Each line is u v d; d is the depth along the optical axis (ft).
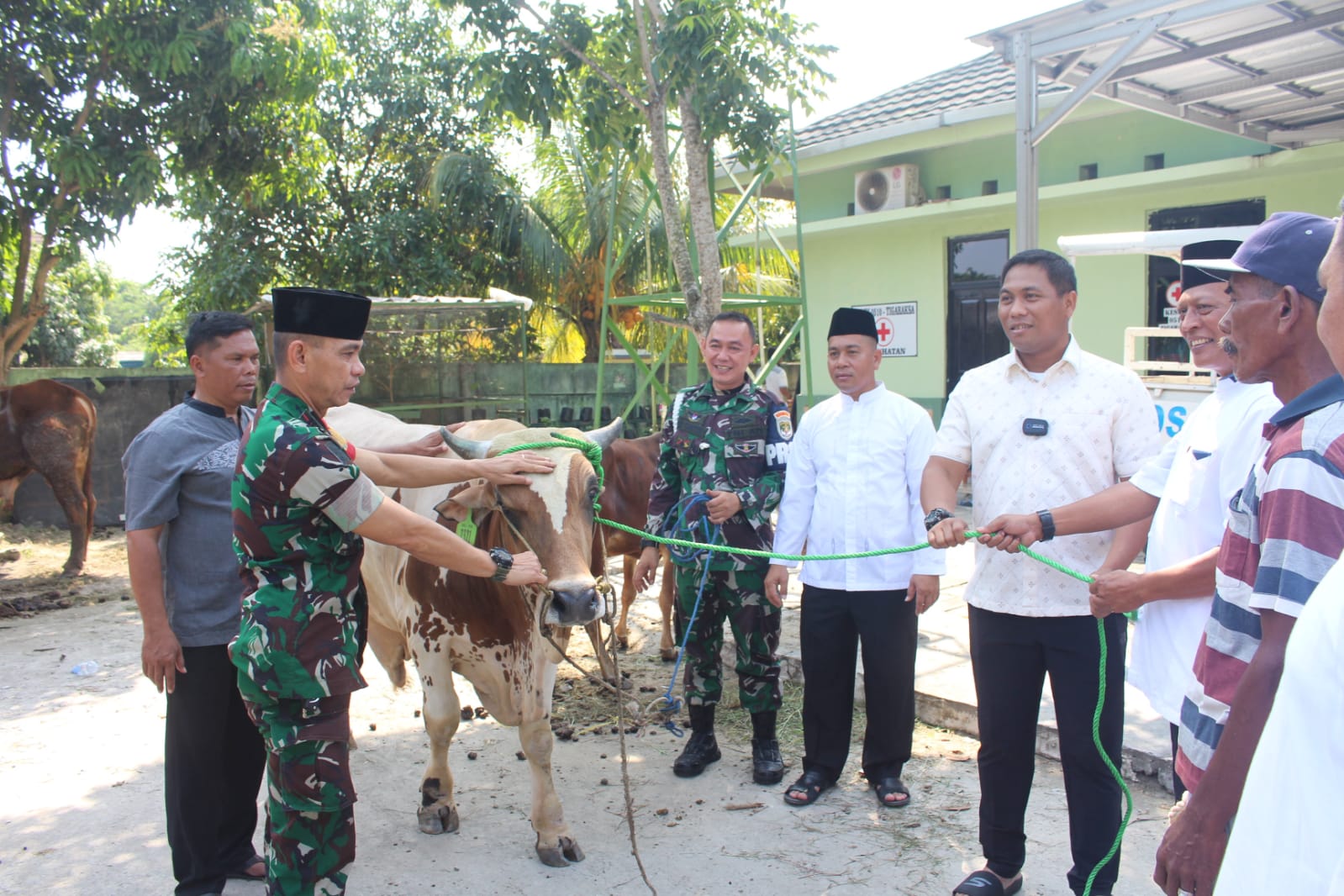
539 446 10.94
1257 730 5.57
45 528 37.11
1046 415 10.35
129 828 13.14
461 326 38.75
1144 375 26.96
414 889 11.43
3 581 28.76
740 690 14.60
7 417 28.91
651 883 11.48
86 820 13.38
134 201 33.94
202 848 11.09
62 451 28.99
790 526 13.56
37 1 32.09
